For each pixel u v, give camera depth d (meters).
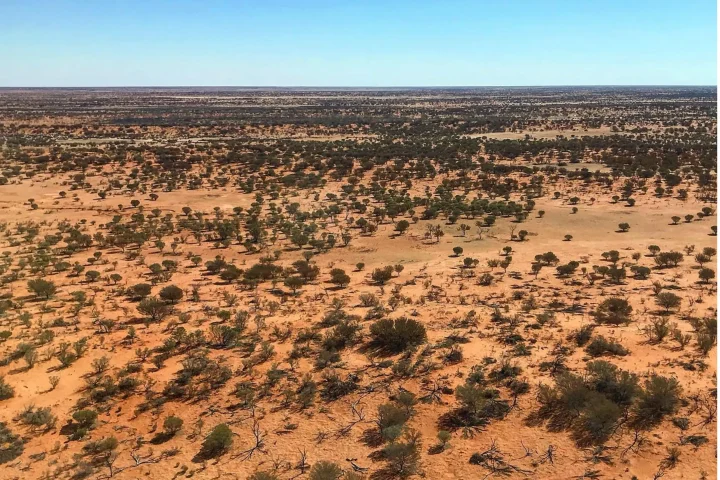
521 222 48.81
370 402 18.50
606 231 45.19
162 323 25.66
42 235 44.22
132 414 18.11
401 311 26.67
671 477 14.27
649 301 27.50
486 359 20.91
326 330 24.28
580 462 15.08
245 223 49.16
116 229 45.31
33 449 16.31
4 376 20.34
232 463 15.60
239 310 27.41
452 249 40.84
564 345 22.02
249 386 19.58
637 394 17.64
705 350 20.75
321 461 15.51
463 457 15.54
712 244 39.91
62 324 25.42
